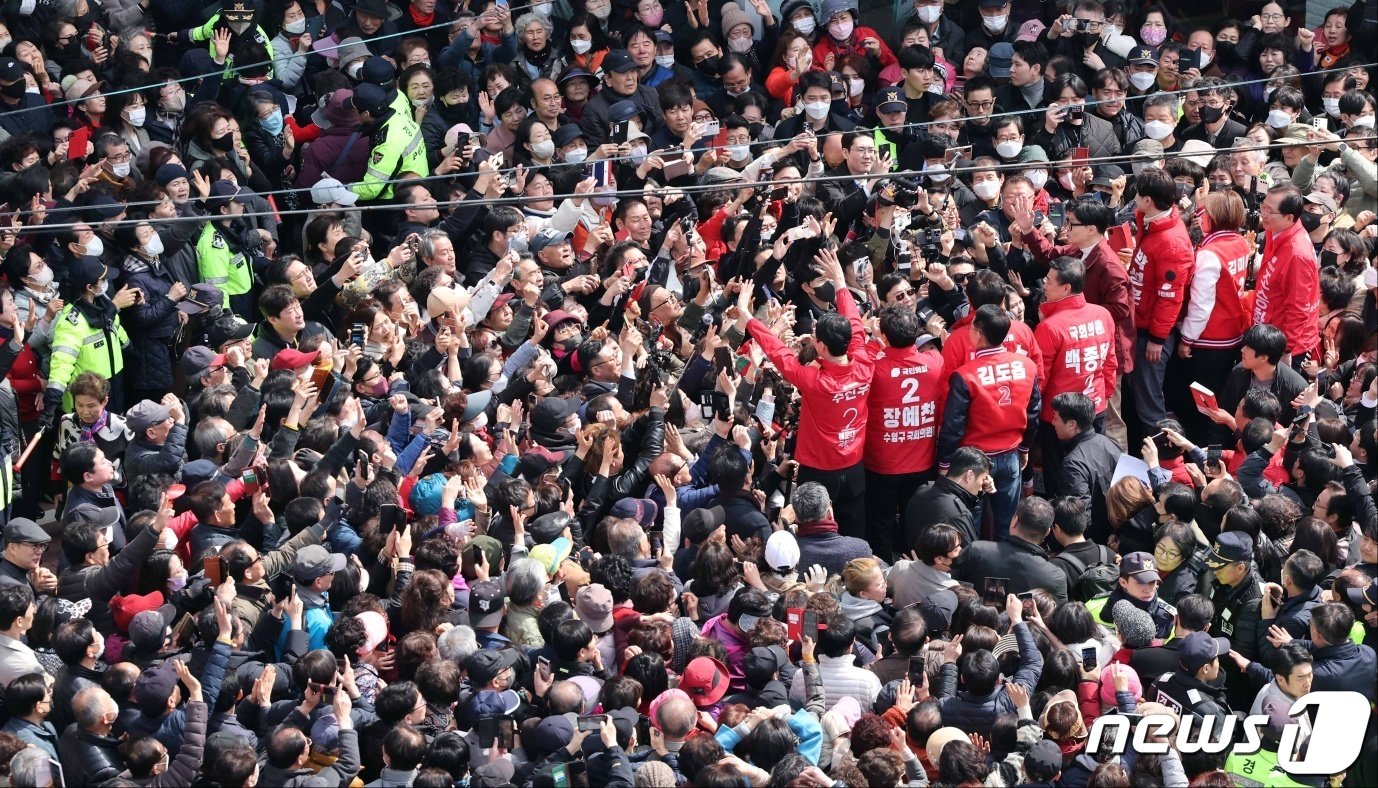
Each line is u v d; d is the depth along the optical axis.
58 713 23.92
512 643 24.95
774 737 22.09
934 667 24.00
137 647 23.98
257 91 41.41
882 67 46.69
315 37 45.03
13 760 21.97
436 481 28.25
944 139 41.06
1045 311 31.64
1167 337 34.59
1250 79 47.75
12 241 36.09
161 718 23.20
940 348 31.38
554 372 32.19
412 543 27.11
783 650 24.27
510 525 27.52
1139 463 30.52
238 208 36.94
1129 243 34.22
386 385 32.00
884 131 43.44
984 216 39.09
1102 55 47.34
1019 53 45.16
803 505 27.89
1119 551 28.80
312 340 31.38
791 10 46.53
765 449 30.56
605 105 43.88
